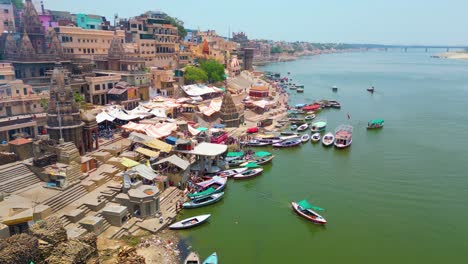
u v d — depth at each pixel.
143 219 41.97
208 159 60.16
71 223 37.78
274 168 63.25
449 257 39.03
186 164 53.19
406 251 39.88
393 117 106.25
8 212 35.38
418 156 70.44
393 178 59.38
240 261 37.06
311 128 88.81
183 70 121.25
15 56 76.75
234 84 149.00
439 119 103.56
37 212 36.19
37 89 73.56
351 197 52.38
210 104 93.19
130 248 32.81
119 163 51.16
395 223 45.56
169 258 36.53
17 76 76.06
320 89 167.62
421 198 52.34
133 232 39.81
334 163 66.25
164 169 52.34
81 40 100.69
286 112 109.19
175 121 74.38
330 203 50.44
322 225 44.53
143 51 122.06
